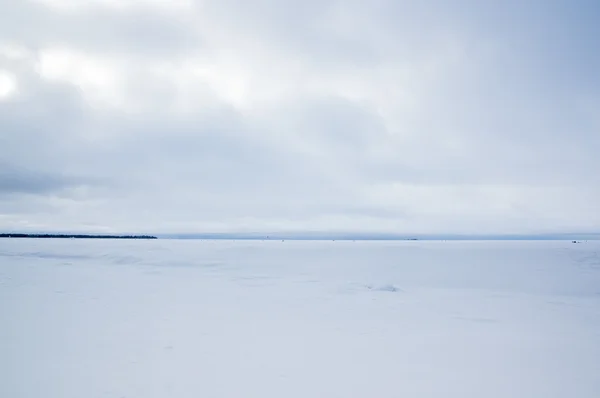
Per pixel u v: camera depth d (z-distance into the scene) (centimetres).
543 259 2491
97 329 683
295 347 589
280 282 1430
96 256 2672
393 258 2691
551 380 468
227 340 623
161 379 451
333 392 423
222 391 420
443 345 609
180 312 845
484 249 4094
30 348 566
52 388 421
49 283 1330
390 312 870
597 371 498
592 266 2016
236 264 2259
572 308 937
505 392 432
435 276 1620
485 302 1016
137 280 1462
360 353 562
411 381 459
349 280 1500
